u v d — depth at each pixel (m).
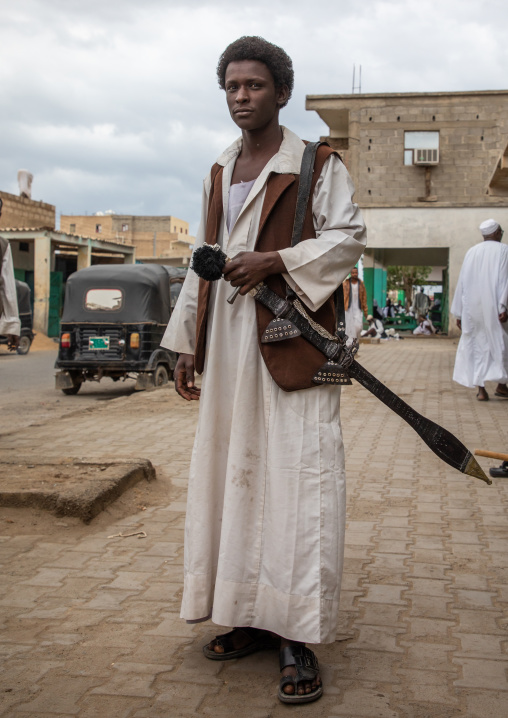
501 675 2.56
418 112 28.59
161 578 3.50
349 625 2.99
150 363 12.24
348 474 5.70
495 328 9.25
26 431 7.70
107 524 4.37
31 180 33.38
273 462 2.48
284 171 2.57
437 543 4.05
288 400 2.48
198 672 2.59
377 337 26.36
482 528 4.32
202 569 2.61
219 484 2.65
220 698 2.42
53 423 8.25
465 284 9.45
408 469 5.86
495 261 9.27
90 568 3.64
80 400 11.99
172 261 57.88
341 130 32.34
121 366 12.25
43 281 29.06
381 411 8.92
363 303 14.82
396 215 29.14
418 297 36.56
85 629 2.94
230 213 2.64
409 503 4.87
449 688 2.48
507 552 3.90
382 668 2.62
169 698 2.41
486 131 28.33
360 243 2.53
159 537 4.13
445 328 32.59
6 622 3.01
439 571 3.62
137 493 4.94
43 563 3.71
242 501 2.52
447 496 5.05
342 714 2.32
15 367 18.19
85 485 4.56
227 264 2.41
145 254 71.75
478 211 28.67
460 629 2.95
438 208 28.89
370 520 4.49
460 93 28.20
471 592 3.35
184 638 2.87
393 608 3.16
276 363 2.47
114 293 12.34
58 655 2.71
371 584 3.45
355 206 2.61
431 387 11.36
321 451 2.46
